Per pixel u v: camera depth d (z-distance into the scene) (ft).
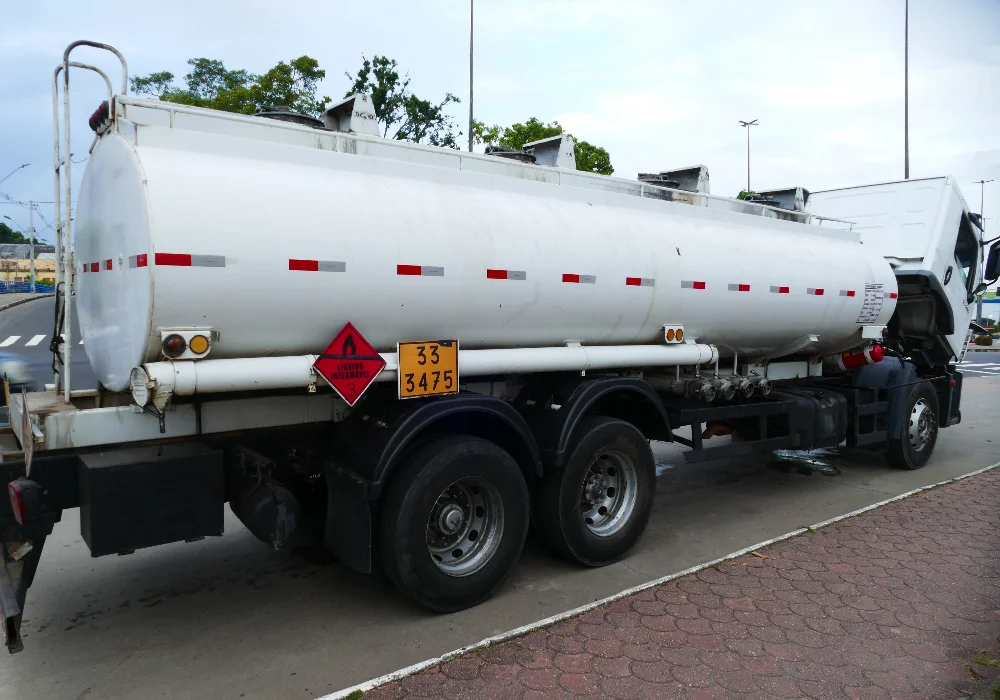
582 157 93.15
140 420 11.64
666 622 12.64
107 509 10.43
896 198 27.17
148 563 15.88
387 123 76.28
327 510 13.80
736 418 21.38
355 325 12.47
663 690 10.39
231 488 12.66
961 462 27.25
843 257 22.57
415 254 12.84
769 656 11.43
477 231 13.89
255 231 11.17
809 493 22.39
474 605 13.55
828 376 25.86
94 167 12.96
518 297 14.35
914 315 26.84
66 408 11.97
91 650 11.78
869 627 12.49
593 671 10.91
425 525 12.64
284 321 11.65
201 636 12.30
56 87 12.39
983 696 10.22
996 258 26.27
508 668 10.97
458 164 15.38
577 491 15.06
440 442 12.98
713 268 18.17
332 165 13.11
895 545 16.83
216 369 10.90
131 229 10.94
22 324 57.82
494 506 13.79
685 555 16.61
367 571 12.21
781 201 24.29
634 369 18.24
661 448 29.60
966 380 57.67
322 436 14.23
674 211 19.12
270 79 78.59
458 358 13.69
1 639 12.12
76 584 14.62
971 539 17.28
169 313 10.55
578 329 15.89
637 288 16.42
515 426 13.99
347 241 12.07
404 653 11.67
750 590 14.11
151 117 11.76
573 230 15.62
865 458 27.94
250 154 12.21
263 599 13.93
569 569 15.64
